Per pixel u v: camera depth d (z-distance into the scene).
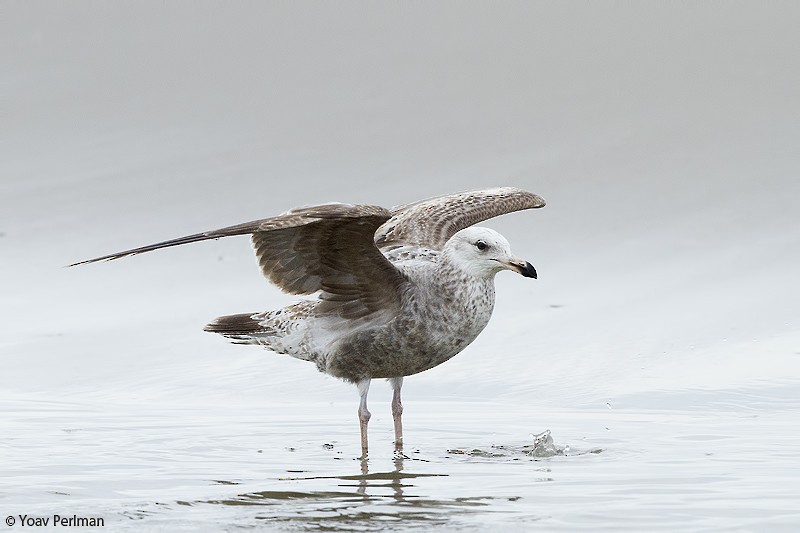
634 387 13.84
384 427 12.77
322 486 10.39
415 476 10.70
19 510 9.69
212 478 10.66
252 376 14.78
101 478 10.65
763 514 9.25
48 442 11.93
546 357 14.98
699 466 10.73
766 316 15.58
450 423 12.80
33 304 17.70
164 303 17.52
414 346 12.11
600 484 10.23
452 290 12.05
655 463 10.91
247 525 9.25
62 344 15.98
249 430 12.52
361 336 12.14
